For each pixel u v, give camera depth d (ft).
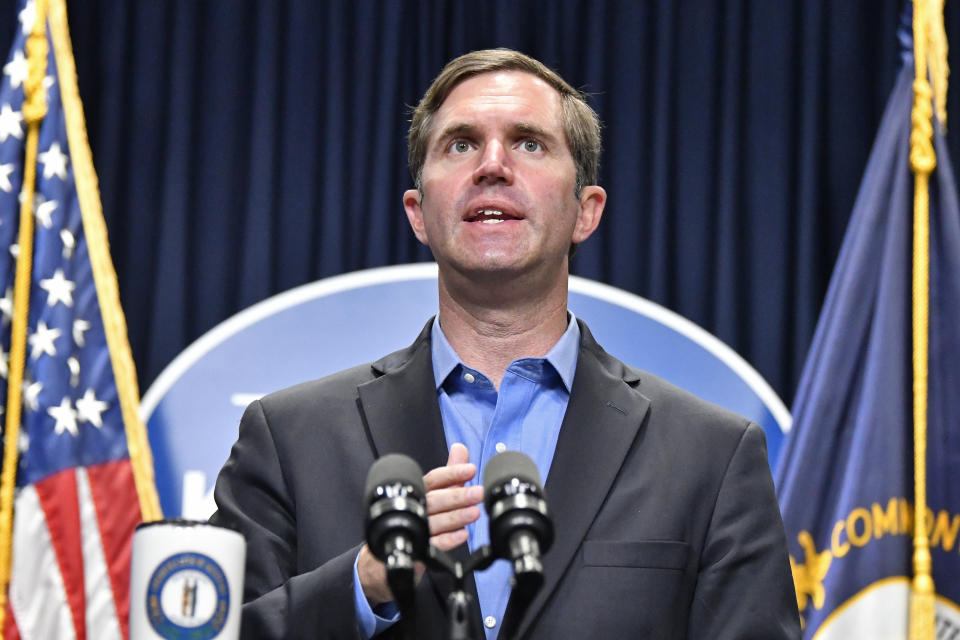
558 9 15.79
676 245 15.35
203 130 15.60
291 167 15.55
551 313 8.30
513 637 5.16
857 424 13.56
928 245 14.06
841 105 15.60
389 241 15.35
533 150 8.23
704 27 15.78
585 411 7.78
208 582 5.75
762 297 15.12
